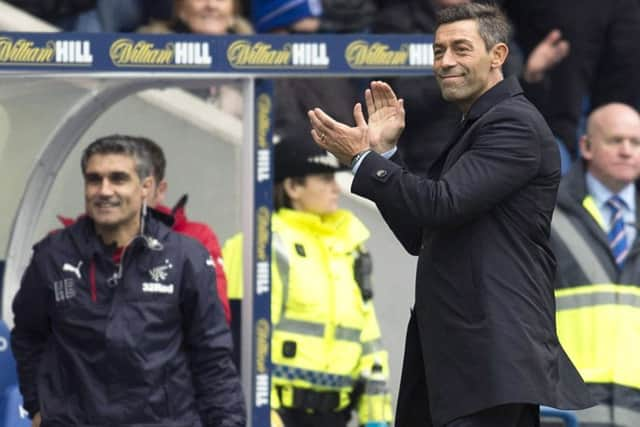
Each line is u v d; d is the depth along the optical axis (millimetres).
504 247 20375
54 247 24000
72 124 28031
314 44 26953
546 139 20484
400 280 30750
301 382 27844
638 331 30109
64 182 28469
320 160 28125
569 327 30141
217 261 27312
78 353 23656
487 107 20625
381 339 30188
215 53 26688
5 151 28125
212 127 28688
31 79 27141
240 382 25875
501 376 20078
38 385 23906
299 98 32312
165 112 28609
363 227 28719
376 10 35344
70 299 23703
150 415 23609
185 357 24062
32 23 33438
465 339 20312
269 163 27516
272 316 27750
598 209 30781
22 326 24312
